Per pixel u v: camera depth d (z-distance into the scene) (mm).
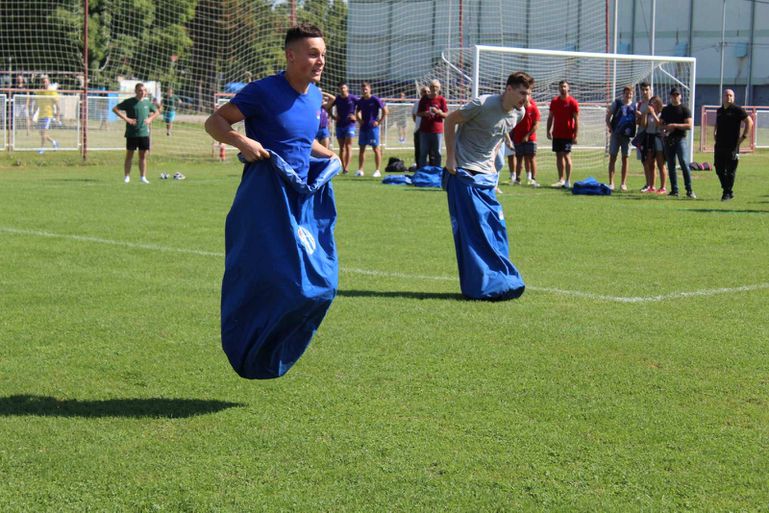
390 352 7484
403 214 16609
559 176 23016
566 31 44719
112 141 32219
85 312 8805
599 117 31094
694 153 36281
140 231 14148
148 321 8477
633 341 7867
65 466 5199
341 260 11844
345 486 4949
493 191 9750
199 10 38781
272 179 5836
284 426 5832
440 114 23391
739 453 5418
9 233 13781
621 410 6141
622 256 12367
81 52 41938
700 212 17438
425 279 10641
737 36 57000
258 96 5895
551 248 13008
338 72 40500
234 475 5094
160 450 5438
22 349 7547
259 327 5879
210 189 20969
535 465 5230
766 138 39438
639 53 58719
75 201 18125
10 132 30859
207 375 6891
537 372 6973
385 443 5551
